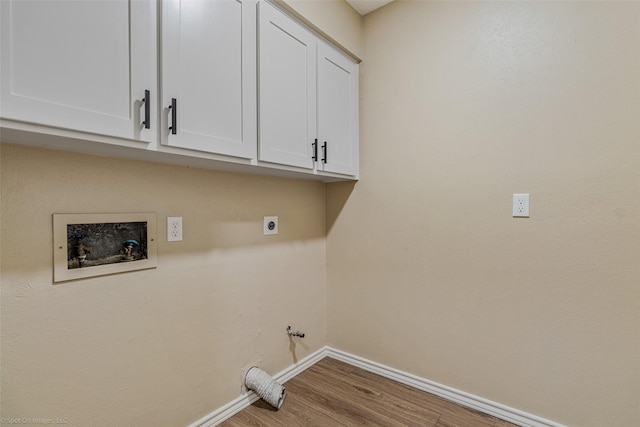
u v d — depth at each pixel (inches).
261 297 70.8
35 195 39.6
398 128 75.4
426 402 67.8
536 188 58.0
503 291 61.9
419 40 71.7
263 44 55.6
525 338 59.7
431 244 70.8
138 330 49.8
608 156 51.6
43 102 31.3
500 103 61.5
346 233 85.7
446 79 67.9
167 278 53.5
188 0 44.1
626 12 49.9
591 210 53.1
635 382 50.4
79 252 43.7
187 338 56.4
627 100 50.1
